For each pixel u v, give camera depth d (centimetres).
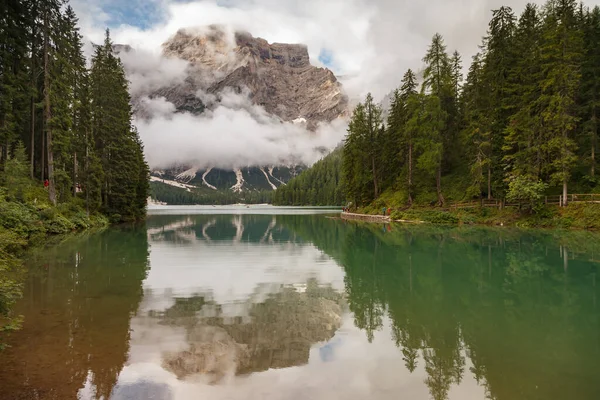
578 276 1595
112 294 1257
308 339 881
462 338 893
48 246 2388
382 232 3541
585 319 1037
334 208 14450
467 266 1830
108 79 4388
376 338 893
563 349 822
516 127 3694
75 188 4103
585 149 3950
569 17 3525
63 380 643
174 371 698
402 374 707
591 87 3869
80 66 3953
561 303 1197
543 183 3562
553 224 3397
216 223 5284
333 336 903
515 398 617
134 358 748
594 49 3928
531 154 3641
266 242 2877
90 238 2895
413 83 5550
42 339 834
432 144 4616
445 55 4591
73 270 1656
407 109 5325
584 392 635
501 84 4219
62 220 3122
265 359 766
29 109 3750
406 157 5594
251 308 1123
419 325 985
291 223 5219
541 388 650
